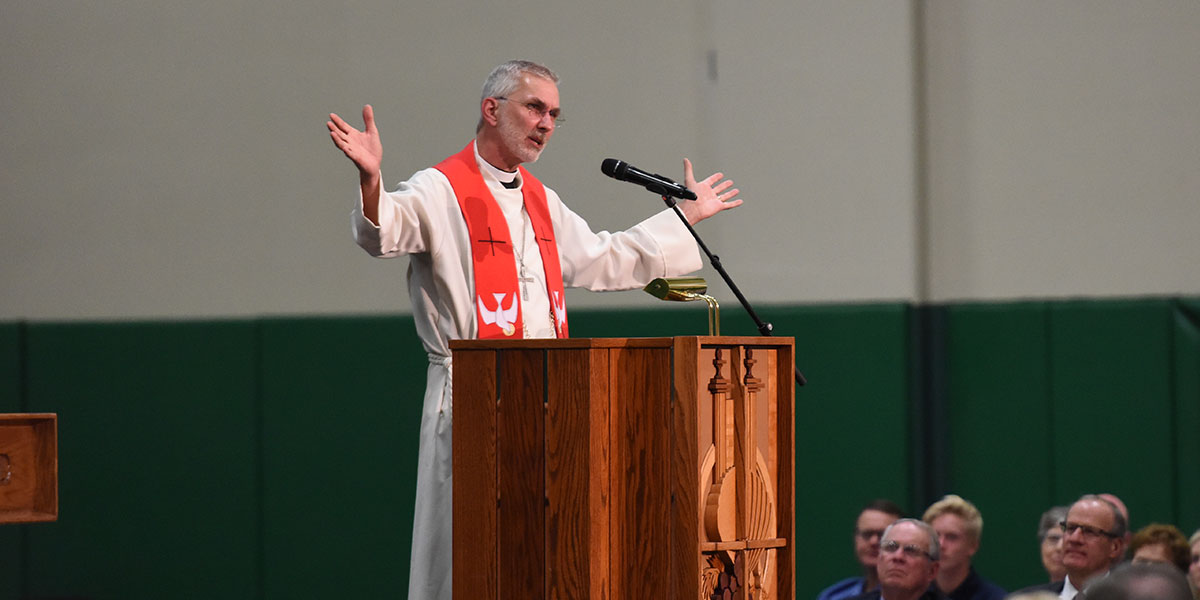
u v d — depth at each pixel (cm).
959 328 2475
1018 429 2431
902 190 2509
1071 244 2430
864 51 2516
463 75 2478
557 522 1048
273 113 2477
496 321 1342
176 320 2414
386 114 2473
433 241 1312
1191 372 2338
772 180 2506
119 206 2462
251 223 2464
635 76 2495
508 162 1401
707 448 1053
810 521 2455
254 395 2406
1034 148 2453
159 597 2362
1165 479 2342
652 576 1041
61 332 2408
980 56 2481
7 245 2455
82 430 2384
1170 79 2388
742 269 2491
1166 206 2384
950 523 1922
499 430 1083
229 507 2386
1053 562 1831
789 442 1121
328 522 2388
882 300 2502
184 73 2477
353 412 2403
